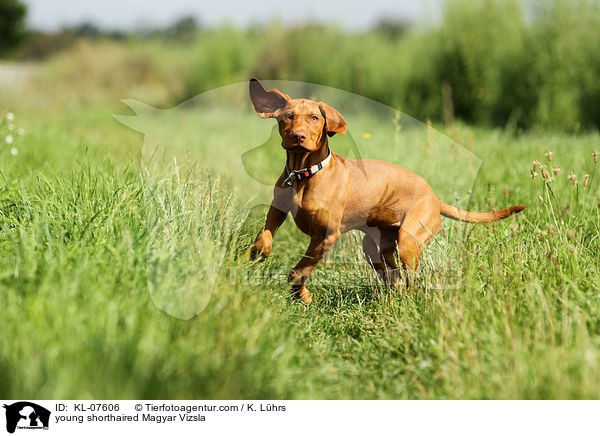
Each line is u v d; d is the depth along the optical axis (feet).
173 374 8.09
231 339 9.11
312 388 9.42
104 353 7.86
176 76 71.41
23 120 33.71
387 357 10.40
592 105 39.09
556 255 11.76
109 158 17.48
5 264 10.00
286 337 10.41
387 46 56.59
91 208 12.31
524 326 9.73
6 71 85.46
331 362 10.44
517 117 40.78
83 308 8.68
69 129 34.88
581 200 15.21
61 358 7.67
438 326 10.28
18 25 142.72
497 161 21.53
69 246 10.71
